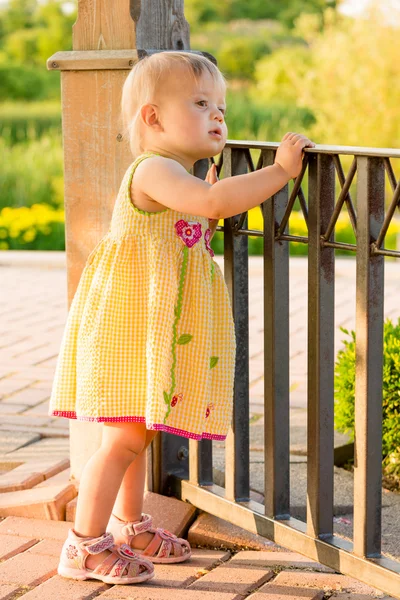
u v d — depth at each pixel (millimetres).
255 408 5043
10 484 3840
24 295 8992
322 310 2900
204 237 3045
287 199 3076
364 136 15234
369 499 2811
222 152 3299
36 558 3270
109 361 2961
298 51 21125
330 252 2895
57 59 3531
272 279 3092
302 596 2932
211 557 3293
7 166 16531
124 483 3229
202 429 2986
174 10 3561
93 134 3559
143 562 3086
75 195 3633
